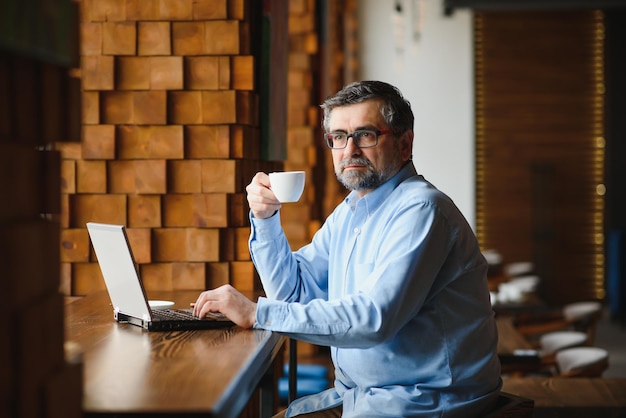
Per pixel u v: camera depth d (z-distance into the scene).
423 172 10.60
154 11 3.29
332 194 8.08
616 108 10.59
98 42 3.30
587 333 5.91
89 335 2.21
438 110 10.55
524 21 10.61
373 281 2.15
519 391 3.45
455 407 2.22
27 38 1.25
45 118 1.40
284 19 4.02
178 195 3.32
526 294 6.80
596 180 10.70
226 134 3.29
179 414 1.48
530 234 10.70
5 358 1.23
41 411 1.32
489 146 10.69
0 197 1.24
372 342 2.08
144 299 2.27
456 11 10.51
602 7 8.43
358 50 10.54
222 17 3.28
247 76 3.30
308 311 2.12
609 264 10.02
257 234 2.63
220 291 2.29
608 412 3.18
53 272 1.43
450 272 2.24
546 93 10.65
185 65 3.30
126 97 3.31
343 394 2.38
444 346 2.23
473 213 10.64
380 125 2.35
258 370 1.89
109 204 3.33
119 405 1.50
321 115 6.41
